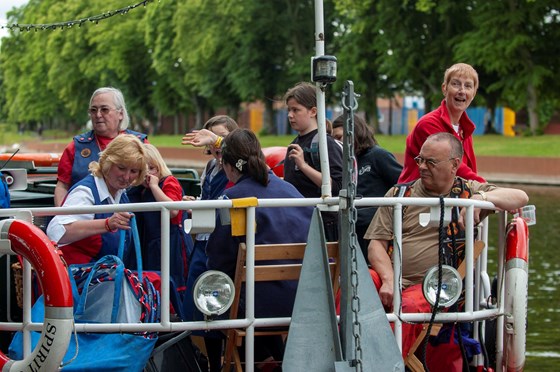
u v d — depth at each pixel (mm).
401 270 6160
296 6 65625
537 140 47562
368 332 5625
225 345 6328
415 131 7555
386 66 57250
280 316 6047
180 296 6992
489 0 49688
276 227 6062
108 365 5707
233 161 6137
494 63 49719
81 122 106375
